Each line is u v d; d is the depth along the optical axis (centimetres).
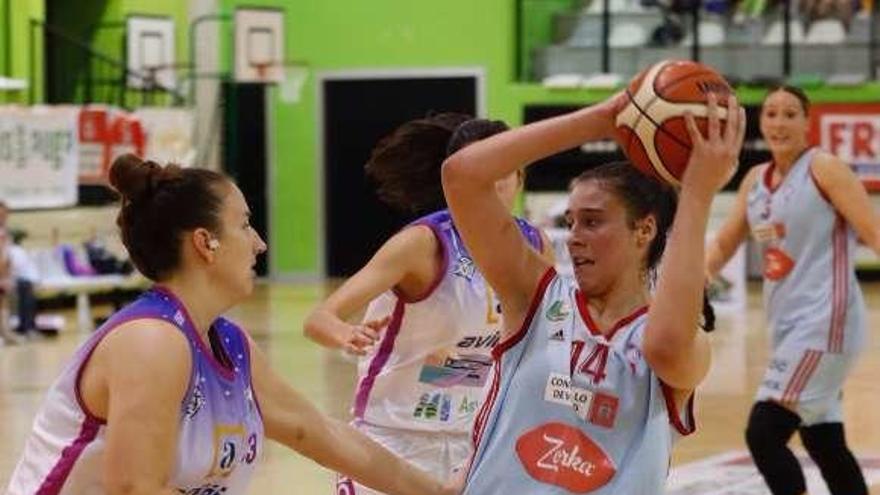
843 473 888
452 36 2967
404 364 631
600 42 3011
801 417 883
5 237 2028
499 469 434
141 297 434
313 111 3056
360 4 3012
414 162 634
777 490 877
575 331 435
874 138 2742
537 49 2983
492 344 627
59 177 2422
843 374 879
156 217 426
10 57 2558
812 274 874
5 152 2320
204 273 431
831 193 864
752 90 2769
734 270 2380
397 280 611
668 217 439
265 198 3083
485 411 443
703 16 2978
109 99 2803
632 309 438
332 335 591
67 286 2256
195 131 2973
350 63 3027
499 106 2939
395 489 480
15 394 1552
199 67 3048
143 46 2847
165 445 412
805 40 2934
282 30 2919
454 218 443
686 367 417
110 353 415
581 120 419
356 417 645
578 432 429
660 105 400
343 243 3064
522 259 441
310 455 471
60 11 2900
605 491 426
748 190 909
